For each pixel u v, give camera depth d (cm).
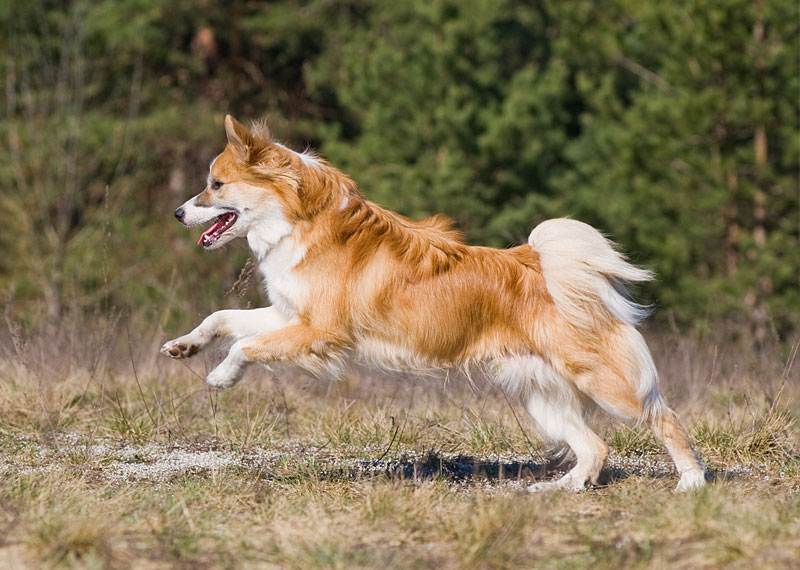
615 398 888
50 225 3047
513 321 898
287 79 3450
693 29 2561
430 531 730
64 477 899
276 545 684
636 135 2617
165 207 3188
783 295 2477
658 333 2066
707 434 1112
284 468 976
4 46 3288
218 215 945
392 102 2828
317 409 1275
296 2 3325
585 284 888
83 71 3194
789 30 2500
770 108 2503
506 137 2734
